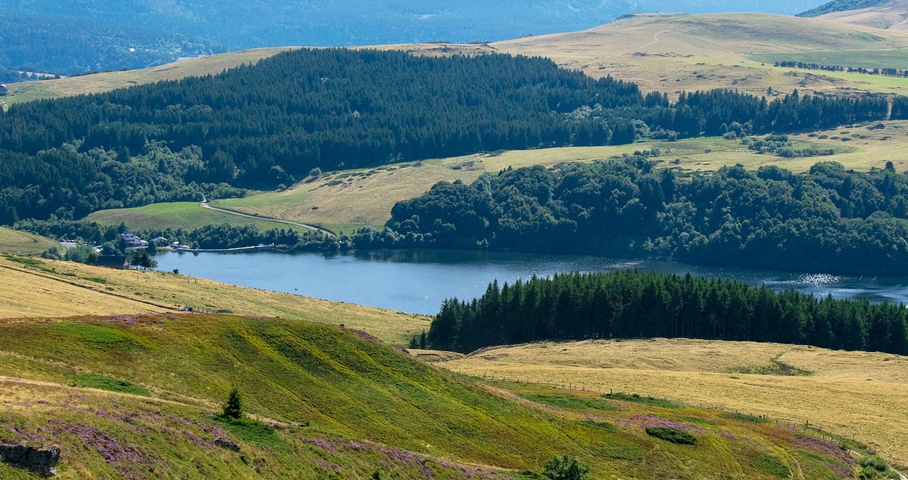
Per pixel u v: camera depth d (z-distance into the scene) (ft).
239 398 337.72
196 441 295.07
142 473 265.54
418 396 418.72
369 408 398.01
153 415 303.48
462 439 395.14
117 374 356.79
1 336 357.20
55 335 370.32
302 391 395.14
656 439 438.81
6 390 288.92
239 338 414.62
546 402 483.51
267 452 308.60
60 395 295.89
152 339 391.24
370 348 445.78
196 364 386.11
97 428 275.59
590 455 413.39
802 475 424.87
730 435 457.68
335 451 330.13
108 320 400.67
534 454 399.44
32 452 245.24
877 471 444.14
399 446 372.58
